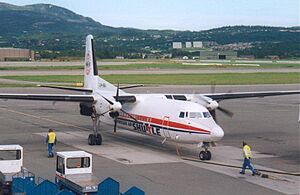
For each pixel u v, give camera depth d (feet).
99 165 92.38
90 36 132.46
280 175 85.87
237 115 180.75
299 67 538.06
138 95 114.01
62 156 70.38
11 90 269.23
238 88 287.48
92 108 114.73
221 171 88.53
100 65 548.31
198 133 94.17
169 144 115.85
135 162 95.40
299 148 113.09
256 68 515.91
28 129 141.79
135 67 515.91
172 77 379.14
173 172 87.20
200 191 74.59
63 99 111.75
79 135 131.13
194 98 112.68
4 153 73.56
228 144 117.91
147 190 74.84
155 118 104.42
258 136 131.13
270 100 247.29
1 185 70.69
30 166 90.84
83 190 62.80
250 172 88.02
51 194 62.18
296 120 166.30
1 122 157.28
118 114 111.34
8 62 615.98
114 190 62.85
